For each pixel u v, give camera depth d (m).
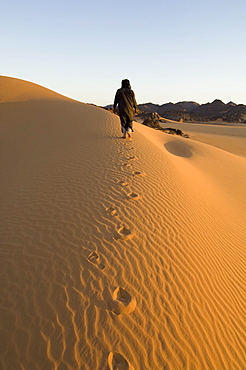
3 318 2.87
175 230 4.72
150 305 3.11
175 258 3.98
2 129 15.70
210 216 6.46
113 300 3.06
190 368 2.57
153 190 6.21
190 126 97.25
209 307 3.34
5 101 22.91
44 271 3.52
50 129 14.48
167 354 2.63
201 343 2.85
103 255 3.80
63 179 6.89
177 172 8.72
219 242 5.29
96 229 4.41
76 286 3.26
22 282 3.35
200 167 15.20
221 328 3.12
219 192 10.23
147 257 3.87
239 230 6.64
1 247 4.08
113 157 8.55
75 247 3.97
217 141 43.69
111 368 2.41
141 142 11.32
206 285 3.70
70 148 10.29
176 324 2.96
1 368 2.39
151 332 2.81
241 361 2.84
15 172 8.23
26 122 16.73
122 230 4.44
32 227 4.59
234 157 20.69
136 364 2.49
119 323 2.84
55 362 2.44
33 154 10.25
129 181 6.51
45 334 2.69
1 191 6.55
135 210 5.09
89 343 2.62
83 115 17.73
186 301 3.29
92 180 6.63
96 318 2.86
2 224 4.79
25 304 3.03
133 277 3.47
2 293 3.19
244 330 3.25
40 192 6.15
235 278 4.28
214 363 2.70
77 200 5.51
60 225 4.59
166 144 22.56
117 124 14.59
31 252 3.91
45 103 22.41
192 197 6.95
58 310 2.95
